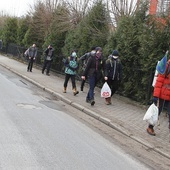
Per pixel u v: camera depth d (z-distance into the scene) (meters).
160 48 10.41
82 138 6.80
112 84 11.10
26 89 13.12
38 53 23.28
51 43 20.58
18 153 5.28
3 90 11.89
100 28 15.98
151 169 5.52
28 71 19.91
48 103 10.55
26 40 27.91
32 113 8.55
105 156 5.83
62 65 18.69
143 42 10.84
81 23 17.00
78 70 16.14
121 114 9.59
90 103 10.77
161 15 10.68
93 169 5.08
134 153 6.31
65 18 21.47
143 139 7.18
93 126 8.14
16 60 28.77
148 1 12.36
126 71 12.21
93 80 10.45
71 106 10.57
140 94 11.42
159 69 7.27
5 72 18.94
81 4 22.02
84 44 16.11
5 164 4.75
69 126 7.70
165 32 10.34
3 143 5.69
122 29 12.64
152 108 7.44
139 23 12.04
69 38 18.28
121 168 5.34
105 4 16.52
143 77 11.10
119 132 7.83
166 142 7.14
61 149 5.82
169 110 7.63
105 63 10.67
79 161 5.34
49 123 7.68
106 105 10.80
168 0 11.80
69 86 14.70
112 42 13.16
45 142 6.08
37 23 27.08
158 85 7.43
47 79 16.77
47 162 5.07
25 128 6.88
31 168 4.72
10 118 7.60
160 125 8.64
